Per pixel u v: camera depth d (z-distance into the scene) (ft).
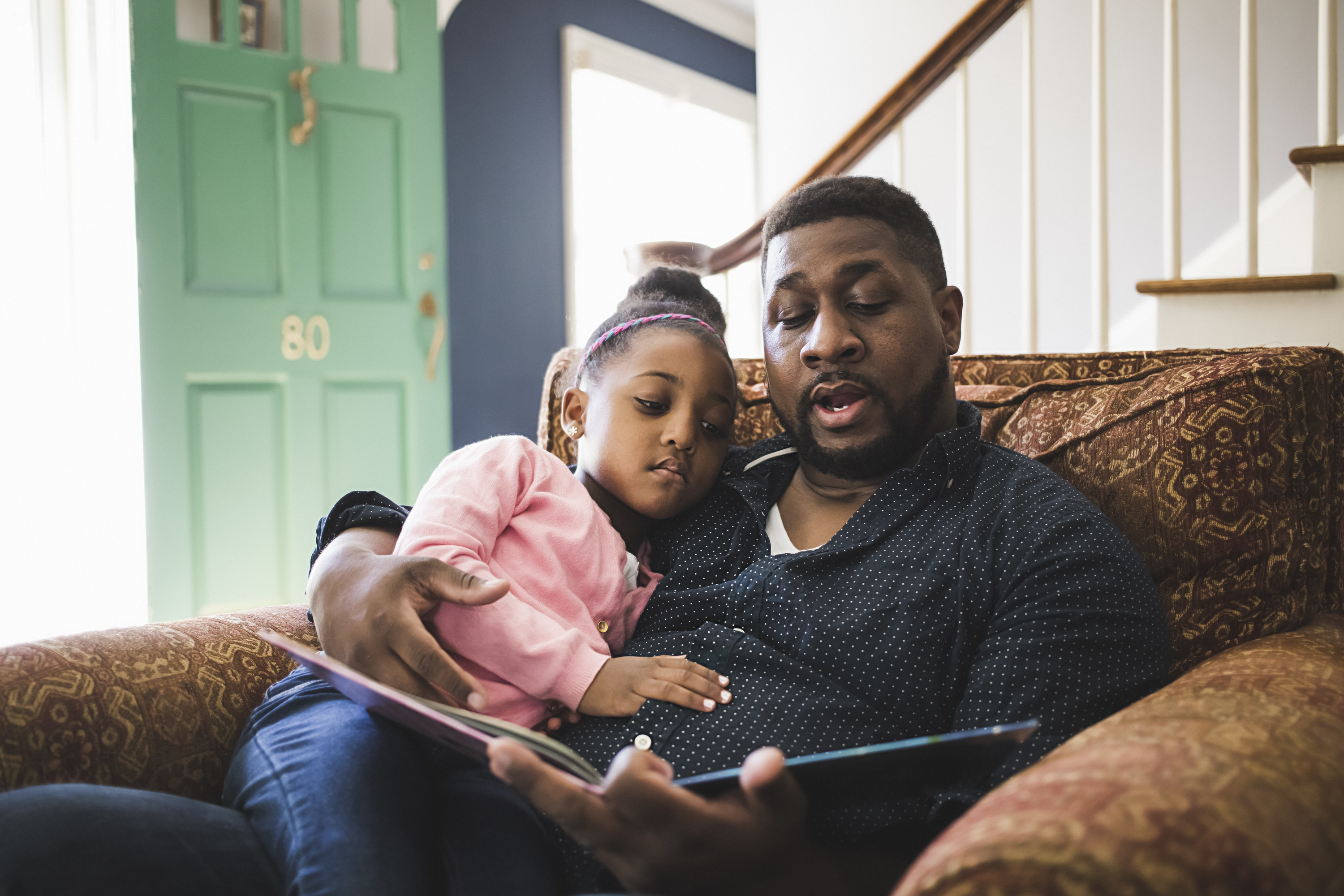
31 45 7.68
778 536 3.16
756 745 2.41
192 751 2.71
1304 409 3.02
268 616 3.24
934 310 3.01
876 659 2.50
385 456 9.32
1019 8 6.66
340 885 1.94
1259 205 9.00
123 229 7.99
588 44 12.73
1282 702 2.09
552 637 2.56
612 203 13.91
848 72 11.50
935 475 2.89
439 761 2.61
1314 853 1.53
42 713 2.44
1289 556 2.93
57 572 7.70
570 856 2.40
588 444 3.35
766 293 3.14
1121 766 1.63
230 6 8.36
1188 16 9.12
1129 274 9.62
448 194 11.28
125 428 8.04
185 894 2.00
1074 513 2.52
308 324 8.83
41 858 1.88
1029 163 6.64
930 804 2.23
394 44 9.43
